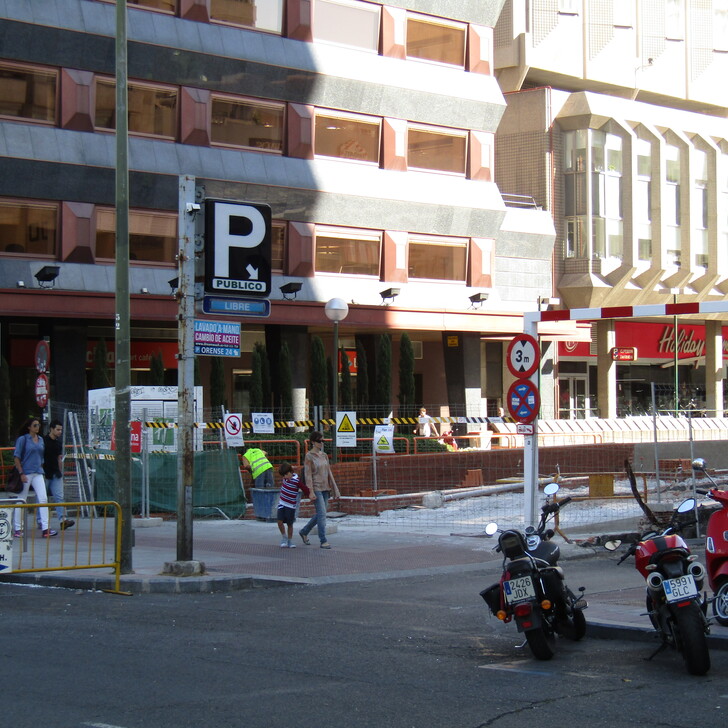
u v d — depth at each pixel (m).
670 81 52.28
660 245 48.97
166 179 31.52
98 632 9.93
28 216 29.64
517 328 39.75
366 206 35.72
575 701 7.22
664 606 8.28
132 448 21.09
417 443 29.64
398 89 36.28
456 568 14.94
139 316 31.00
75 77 30.06
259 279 13.80
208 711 6.88
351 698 7.28
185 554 13.71
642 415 48.75
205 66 32.16
